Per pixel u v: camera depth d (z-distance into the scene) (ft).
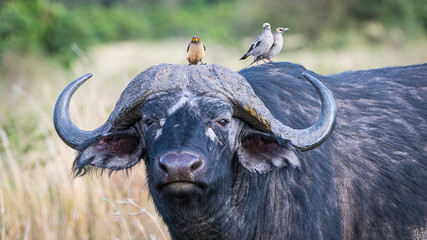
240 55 153.69
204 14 469.57
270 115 31.68
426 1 294.87
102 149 33.58
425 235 37.73
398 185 37.27
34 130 68.54
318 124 30.81
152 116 30.42
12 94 91.45
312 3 334.65
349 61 134.21
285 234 33.65
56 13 193.67
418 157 38.27
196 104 30.17
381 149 37.68
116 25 417.69
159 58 170.30
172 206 31.89
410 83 41.83
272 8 357.00
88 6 542.16
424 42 219.41
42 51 179.42
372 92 40.34
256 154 32.78
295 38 308.19
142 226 49.42
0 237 55.36
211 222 32.27
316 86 31.09
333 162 35.78
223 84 30.81
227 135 30.96
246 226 33.81
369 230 36.91
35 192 57.06
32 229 56.75
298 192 33.53
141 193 55.77
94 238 54.39
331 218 34.09
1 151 64.13
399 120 39.17
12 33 168.55
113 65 154.51
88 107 58.65
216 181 30.50
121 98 32.17
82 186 54.90
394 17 299.58
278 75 37.68
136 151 33.99
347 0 330.95
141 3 596.70
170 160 27.50
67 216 55.67
